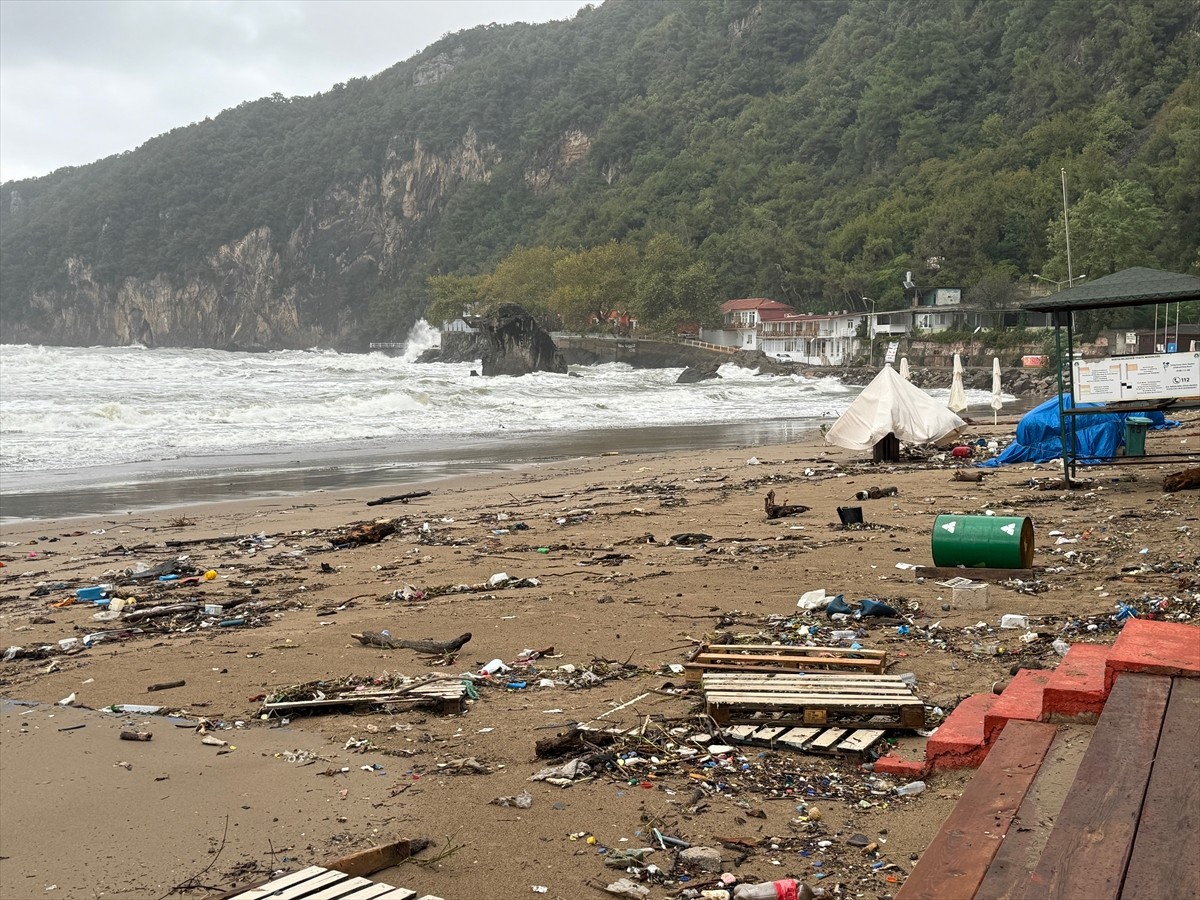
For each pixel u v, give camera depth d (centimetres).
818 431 4281
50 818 632
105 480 2703
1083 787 425
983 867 401
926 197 15300
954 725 659
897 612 1059
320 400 5162
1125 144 14412
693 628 1044
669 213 19925
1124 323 9219
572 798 625
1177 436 2884
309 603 1262
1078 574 1198
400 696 822
